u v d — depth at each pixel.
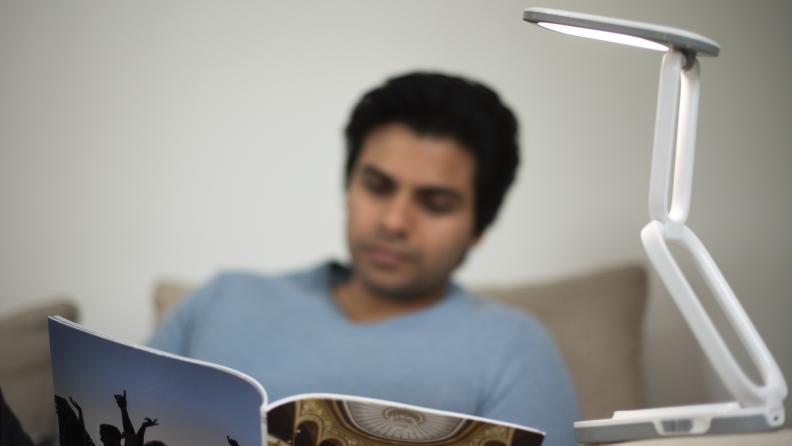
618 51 1.36
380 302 0.91
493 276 1.43
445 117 0.82
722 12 1.29
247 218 1.50
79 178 1.49
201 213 1.50
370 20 1.44
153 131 1.49
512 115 0.89
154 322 1.22
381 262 0.85
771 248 1.31
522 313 0.89
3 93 1.47
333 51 1.46
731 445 0.61
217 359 0.88
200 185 1.50
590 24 0.42
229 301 0.96
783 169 1.29
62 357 0.56
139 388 0.51
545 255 1.41
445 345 0.83
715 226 1.33
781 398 0.42
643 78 1.35
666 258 0.44
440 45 1.42
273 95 1.48
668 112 0.44
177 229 1.51
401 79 0.87
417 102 0.83
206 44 1.47
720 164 1.32
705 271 0.47
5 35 1.45
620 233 1.38
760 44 1.29
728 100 1.31
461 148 0.83
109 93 1.48
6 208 1.49
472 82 0.88
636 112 1.36
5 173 1.49
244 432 0.47
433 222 0.84
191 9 1.46
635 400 1.03
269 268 1.51
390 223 0.82
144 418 0.52
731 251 1.33
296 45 1.46
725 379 0.42
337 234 1.49
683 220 0.47
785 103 1.29
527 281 1.41
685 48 0.43
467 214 0.86
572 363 1.06
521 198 1.41
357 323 0.89
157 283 1.21
